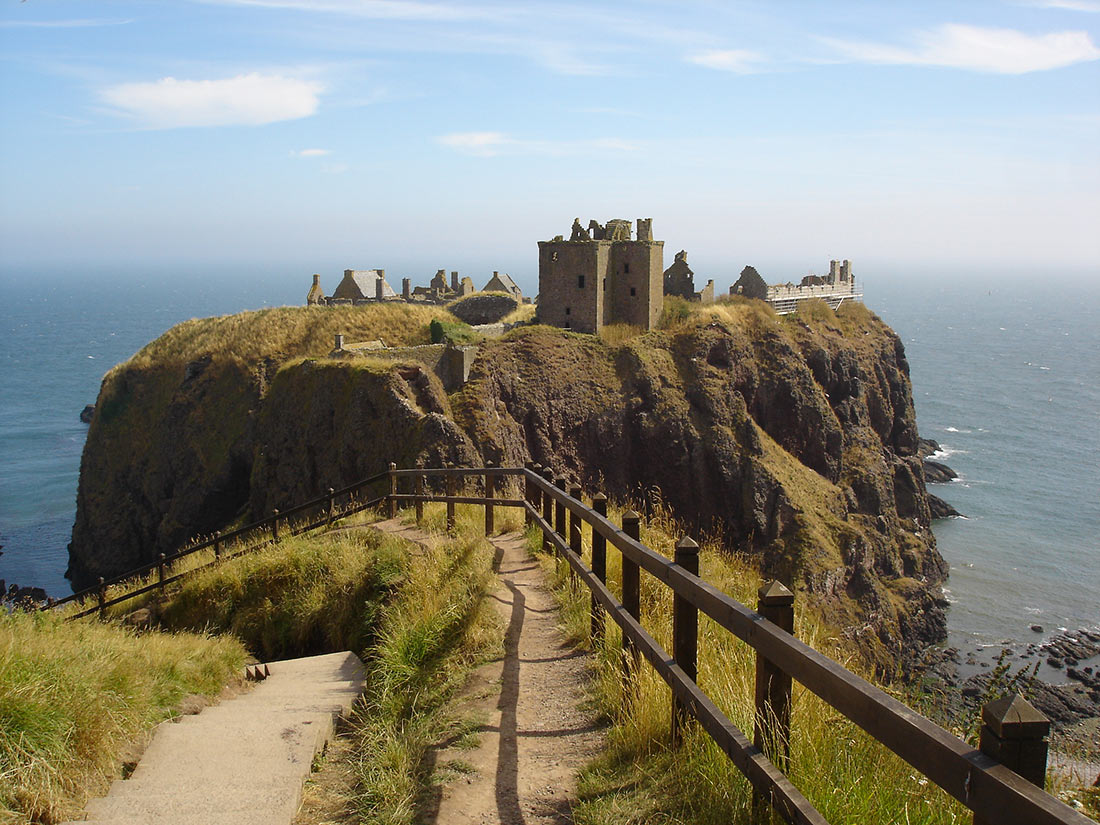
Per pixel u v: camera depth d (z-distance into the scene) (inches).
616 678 268.4
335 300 3006.9
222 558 615.2
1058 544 2709.2
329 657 427.2
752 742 193.2
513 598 404.5
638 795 205.6
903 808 177.8
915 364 7372.1
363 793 240.2
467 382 1943.9
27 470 3356.3
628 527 274.4
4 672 247.4
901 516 2655.0
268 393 1989.4
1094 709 1219.2
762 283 2844.5
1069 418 4980.3
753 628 180.5
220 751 277.7
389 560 479.8
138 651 367.6
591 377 2159.2
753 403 2369.6
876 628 1836.9
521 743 253.0
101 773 249.3
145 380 2325.3
